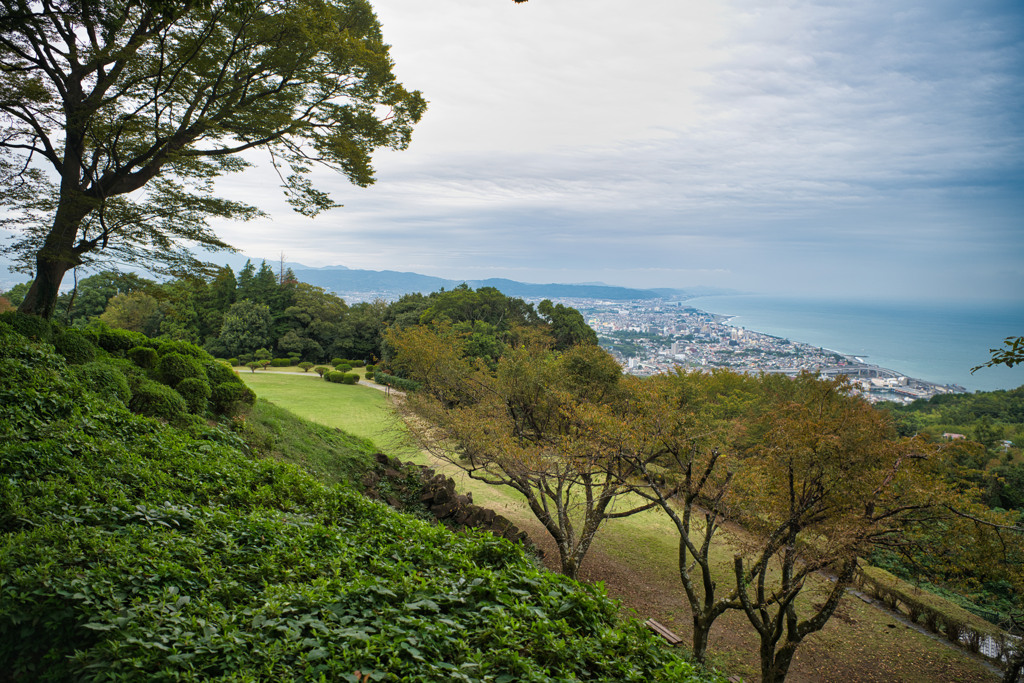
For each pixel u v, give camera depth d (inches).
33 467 259.9
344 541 269.1
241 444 475.2
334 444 640.4
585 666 200.8
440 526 329.1
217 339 2423.7
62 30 513.7
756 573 391.2
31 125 553.9
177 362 530.0
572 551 532.4
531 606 224.7
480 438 557.9
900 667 490.3
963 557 373.7
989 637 523.8
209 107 637.3
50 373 391.2
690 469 458.0
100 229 552.7
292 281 3390.7
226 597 190.2
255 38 585.9
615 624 253.8
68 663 153.2
